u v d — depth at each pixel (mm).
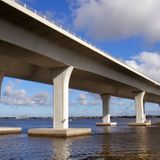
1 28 38031
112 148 34375
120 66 70062
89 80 75250
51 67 56406
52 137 51438
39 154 30266
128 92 110438
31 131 55219
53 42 48625
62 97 55062
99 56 60156
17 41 40906
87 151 31938
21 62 55875
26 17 39125
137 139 47062
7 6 35906
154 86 110125
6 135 57188
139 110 104000
